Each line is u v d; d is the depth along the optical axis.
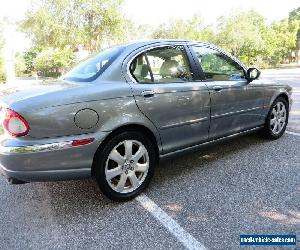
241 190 3.47
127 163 3.32
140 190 3.45
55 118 2.87
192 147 3.87
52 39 28.81
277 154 4.48
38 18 27.56
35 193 3.66
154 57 3.60
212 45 4.26
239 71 4.48
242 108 4.39
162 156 3.61
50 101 2.87
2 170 2.97
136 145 3.39
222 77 4.20
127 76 3.34
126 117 3.19
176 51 3.80
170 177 3.90
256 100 4.60
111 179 3.29
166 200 3.35
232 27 44.38
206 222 2.91
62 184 3.85
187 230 2.81
